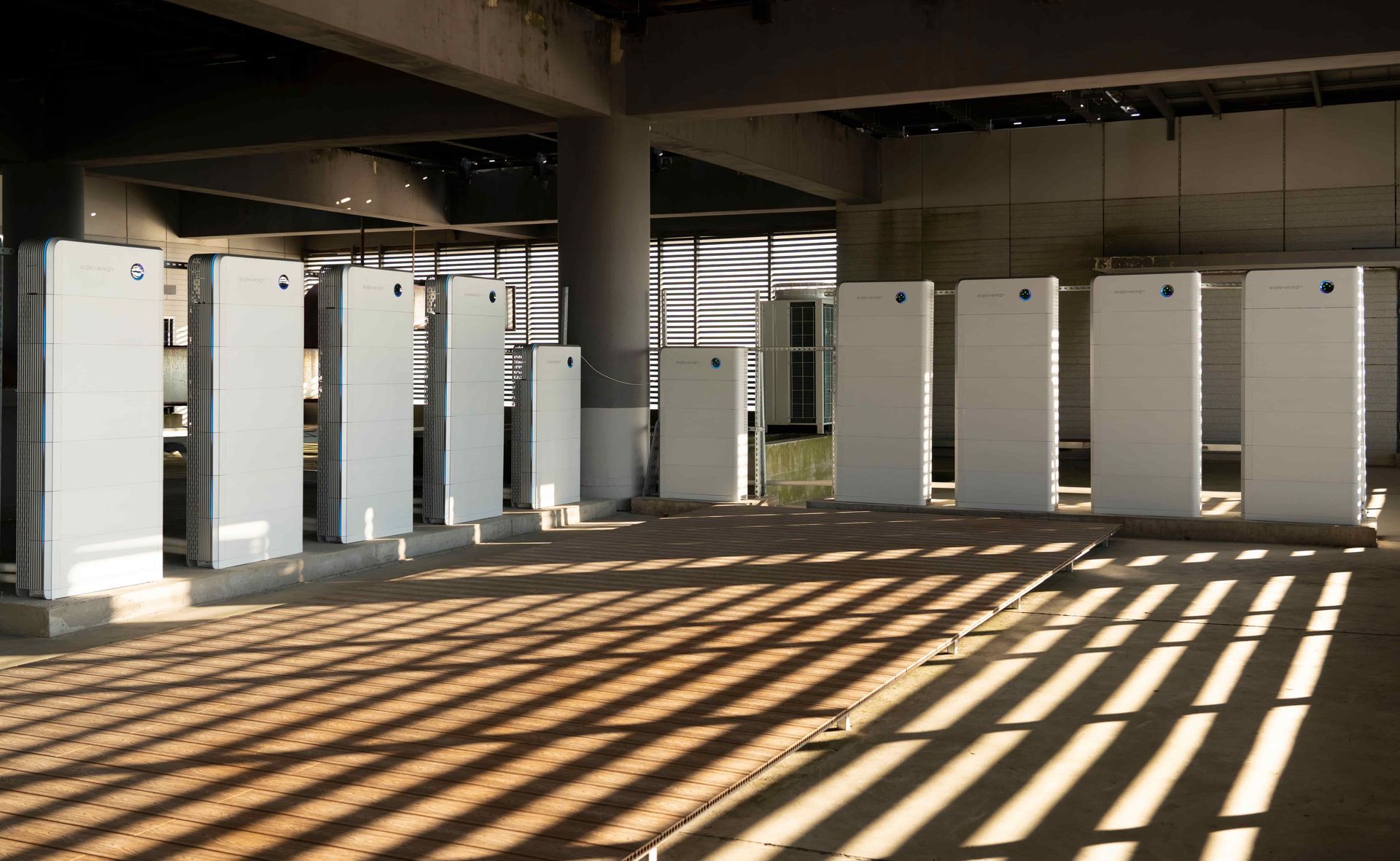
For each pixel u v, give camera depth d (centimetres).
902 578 834
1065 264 1994
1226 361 1945
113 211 2466
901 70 1263
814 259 2320
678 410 1327
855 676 581
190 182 1842
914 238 2084
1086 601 834
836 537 1030
